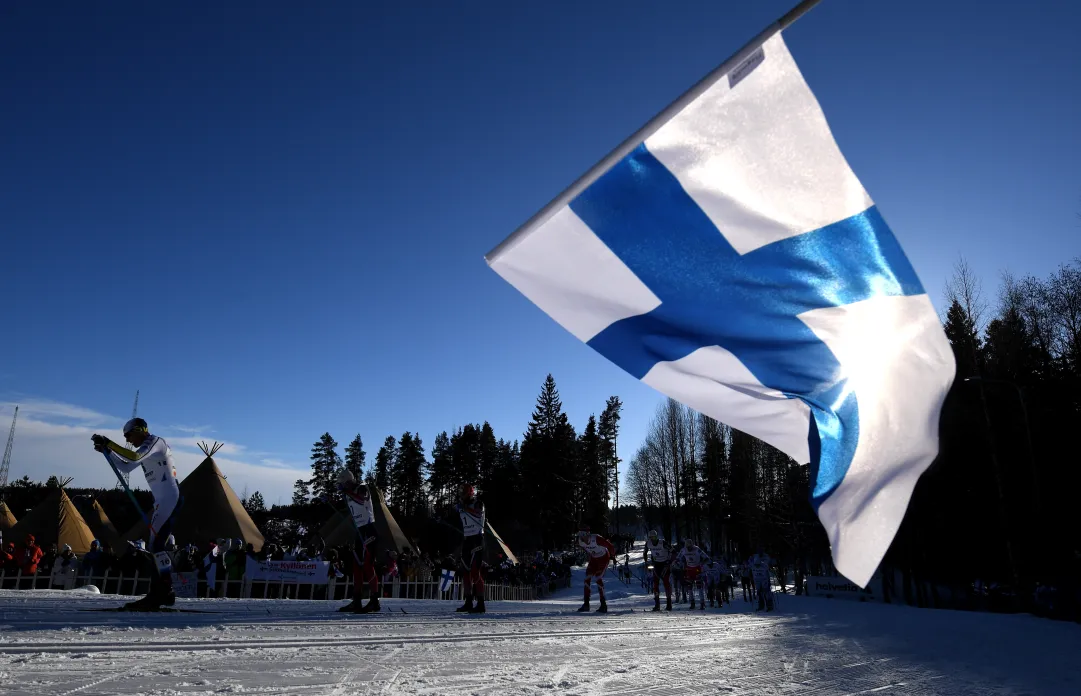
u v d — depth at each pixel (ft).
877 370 11.12
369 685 12.84
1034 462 89.15
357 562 32.58
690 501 236.43
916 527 101.91
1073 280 104.53
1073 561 76.59
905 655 25.54
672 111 11.40
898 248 11.05
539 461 247.29
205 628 20.03
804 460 12.49
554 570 137.90
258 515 219.20
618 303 12.42
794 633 32.71
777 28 11.05
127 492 25.84
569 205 12.11
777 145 11.42
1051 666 24.82
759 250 11.68
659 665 18.30
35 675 11.78
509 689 13.30
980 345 110.63
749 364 12.14
